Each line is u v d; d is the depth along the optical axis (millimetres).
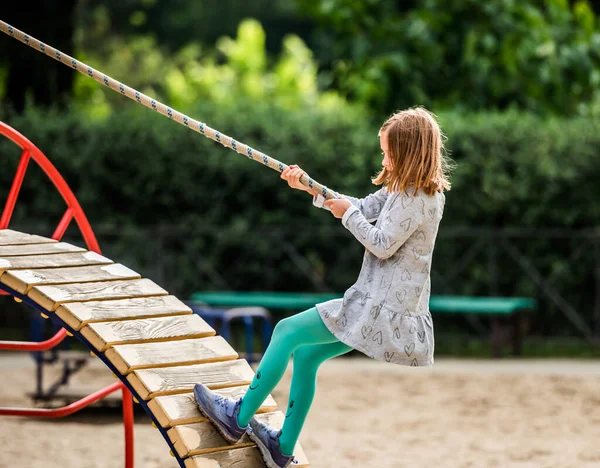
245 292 19359
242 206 19078
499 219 18844
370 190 18484
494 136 18391
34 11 20672
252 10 44344
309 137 18625
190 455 6875
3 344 9062
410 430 12133
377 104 20266
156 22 44094
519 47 19984
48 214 18859
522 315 18234
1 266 8031
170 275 18859
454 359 17547
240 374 7562
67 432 12016
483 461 10656
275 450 6941
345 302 6754
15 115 19125
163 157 18859
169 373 7281
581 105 20141
